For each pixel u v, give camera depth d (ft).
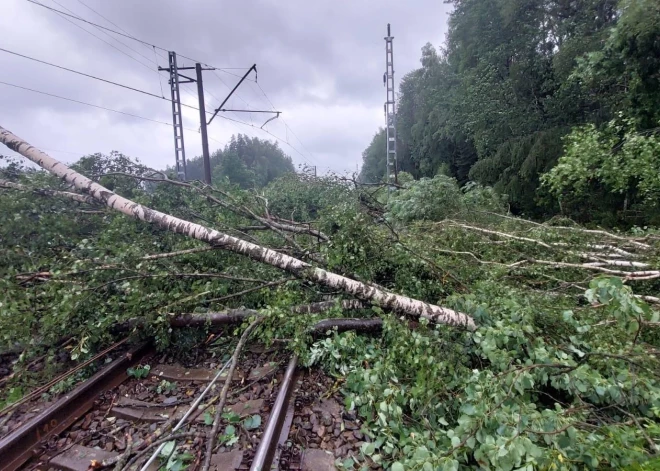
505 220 26.03
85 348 12.79
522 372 8.26
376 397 9.78
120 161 21.20
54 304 12.42
